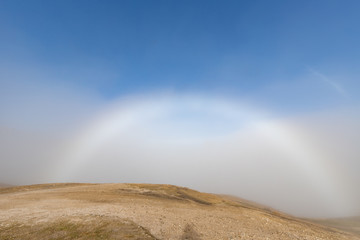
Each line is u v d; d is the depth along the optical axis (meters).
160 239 17.53
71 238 16.95
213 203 43.38
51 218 21.89
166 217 24.81
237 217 29.03
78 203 31.48
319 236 24.45
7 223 20.12
